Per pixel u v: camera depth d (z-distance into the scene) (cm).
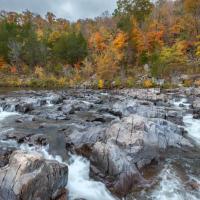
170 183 1120
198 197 1026
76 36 7525
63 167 945
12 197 805
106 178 1087
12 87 5462
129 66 6412
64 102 2788
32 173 843
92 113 2244
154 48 6425
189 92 3903
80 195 997
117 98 3328
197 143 1644
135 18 7875
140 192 1043
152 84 4866
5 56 7175
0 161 1133
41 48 7106
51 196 899
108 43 7200
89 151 1305
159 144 1466
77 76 6209
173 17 7812
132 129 1395
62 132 1567
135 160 1237
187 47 6288
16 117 2086
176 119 2122
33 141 1413
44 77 6191
